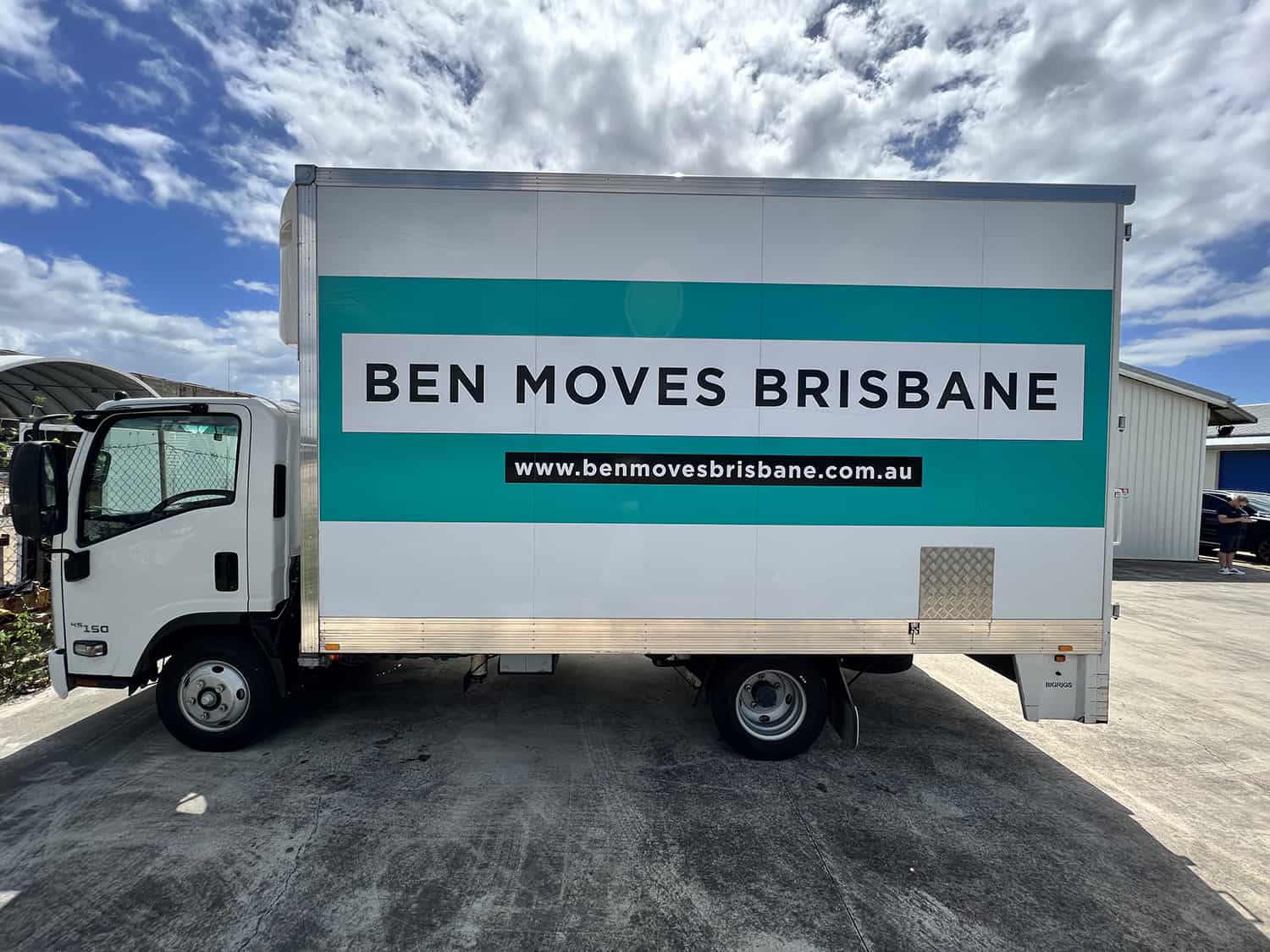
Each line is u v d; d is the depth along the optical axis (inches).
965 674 201.0
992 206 123.3
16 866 99.6
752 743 134.9
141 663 129.6
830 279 123.0
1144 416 472.7
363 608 122.6
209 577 128.9
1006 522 125.0
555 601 123.9
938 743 149.8
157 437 130.2
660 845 107.8
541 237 121.7
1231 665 216.2
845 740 129.6
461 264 121.3
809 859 105.1
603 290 122.4
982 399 124.3
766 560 124.5
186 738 135.0
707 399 123.1
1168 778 135.7
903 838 111.6
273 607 129.0
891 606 125.1
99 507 130.5
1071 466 125.0
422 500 122.2
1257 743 153.3
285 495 132.2
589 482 123.1
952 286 123.6
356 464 121.5
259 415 129.1
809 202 123.0
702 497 123.7
